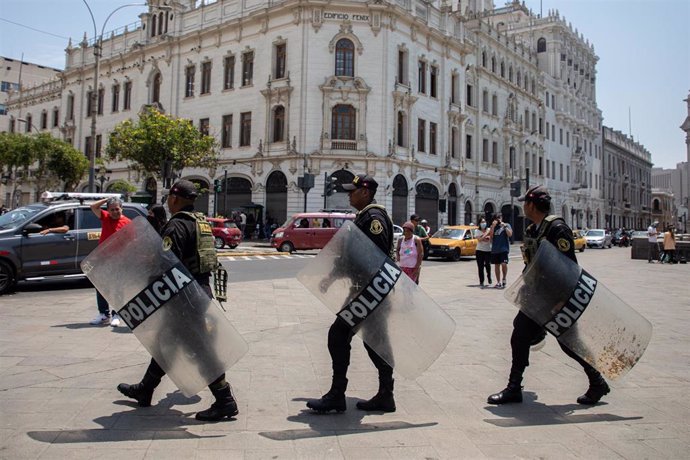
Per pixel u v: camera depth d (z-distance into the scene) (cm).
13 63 6669
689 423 398
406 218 3338
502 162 4591
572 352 436
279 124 3275
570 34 6012
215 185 2980
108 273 386
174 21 3841
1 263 1015
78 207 1110
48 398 432
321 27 3138
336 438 359
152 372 410
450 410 422
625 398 458
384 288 390
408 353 393
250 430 371
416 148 3444
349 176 3125
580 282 426
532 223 466
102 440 347
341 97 3119
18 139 3612
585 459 330
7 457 317
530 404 441
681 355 616
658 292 1216
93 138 2544
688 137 4806
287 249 2442
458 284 1332
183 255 404
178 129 2925
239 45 3469
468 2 5141
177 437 355
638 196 8925
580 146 6412
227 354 383
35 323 754
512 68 4816
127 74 4147
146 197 2703
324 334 701
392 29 3219
